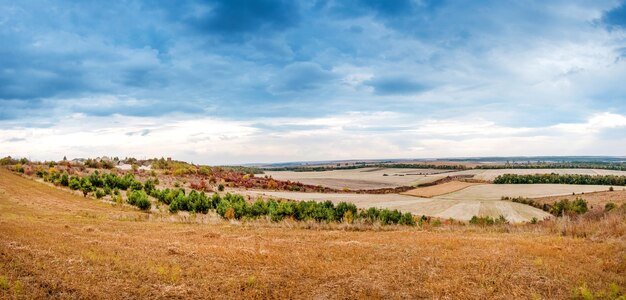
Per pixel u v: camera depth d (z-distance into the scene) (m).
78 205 59.50
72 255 14.88
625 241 17.00
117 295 11.54
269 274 13.55
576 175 148.38
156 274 13.31
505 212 85.25
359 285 12.38
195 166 167.12
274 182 146.12
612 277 12.47
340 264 14.80
